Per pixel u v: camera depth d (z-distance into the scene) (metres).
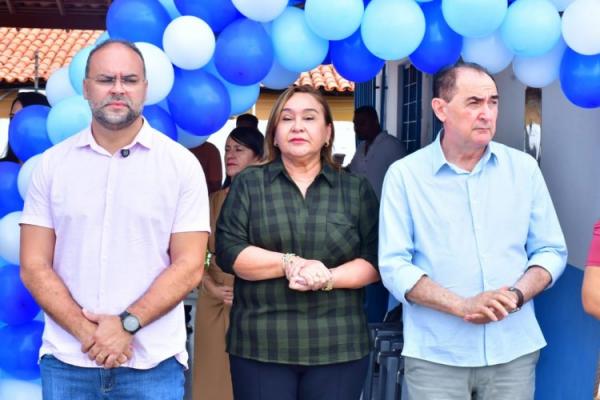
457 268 2.79
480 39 3.11
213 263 3.92
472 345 2.80
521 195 2.85
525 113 4.08
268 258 2.82
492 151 2.84
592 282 2.45
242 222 2.91
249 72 3.01
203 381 3.98
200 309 4.00
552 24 2.93
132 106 2.51
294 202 2.91
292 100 2.91
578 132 3.46
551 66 3.12
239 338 2.91
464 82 2.72
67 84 3.20
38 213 2.60
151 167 2.58
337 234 2.88
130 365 2.60
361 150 6.83
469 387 2.86
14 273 2.98
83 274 2.56
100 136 2.58
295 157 2.92
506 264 2.81
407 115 7.29
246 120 5.35
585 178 3.39
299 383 2.91
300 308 2.85
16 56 13.40
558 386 3.60
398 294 2.81
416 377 2.88
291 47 3.05
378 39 2.94
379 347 4.27
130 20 2.99
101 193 2.56
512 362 2.84
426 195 2.84
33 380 3.06
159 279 2.56
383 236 2.86
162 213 2.59
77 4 6.30
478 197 2.82
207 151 6.29
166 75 2.86
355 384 2.93
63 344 2.59
